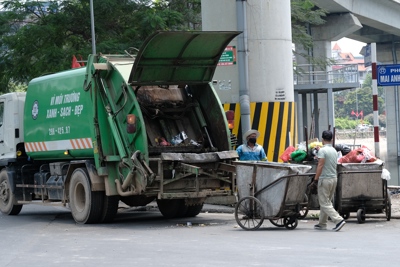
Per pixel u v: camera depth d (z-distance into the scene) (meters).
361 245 12.85
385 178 16.45
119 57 18.06
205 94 18.20
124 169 17.23
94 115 17.55
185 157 16.81
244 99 21.67
